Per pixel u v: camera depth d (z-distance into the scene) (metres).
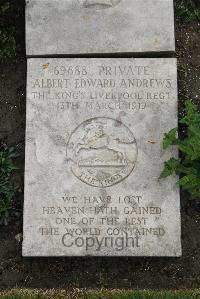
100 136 1.95
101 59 2.00
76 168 1.94
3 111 2.11
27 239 1.90
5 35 2.12
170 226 1.91
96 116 1.96
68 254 1.90
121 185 1.93
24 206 1.92
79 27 2.03
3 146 2.08
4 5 2.12
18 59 2.14
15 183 2.05
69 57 2.02
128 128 1.96
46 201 1.92
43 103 1.97
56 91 1.98
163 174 1.90
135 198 1.92
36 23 2.03
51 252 1.90
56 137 1.95
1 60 2.14
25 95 2.12
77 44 2.01
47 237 1.90
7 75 2.13
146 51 2.01
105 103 1.97
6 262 1.99
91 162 1.94
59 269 1.98
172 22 2.03
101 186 1.93
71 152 1.94
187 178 1.87
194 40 2.18
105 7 2.04
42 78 1.99
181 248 1.96
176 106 1.97
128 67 2.00
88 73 1.99
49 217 1.91
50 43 2.02
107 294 1.89
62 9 2.04
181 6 2.19
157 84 1.99
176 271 1.98
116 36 2.02
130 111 1.97
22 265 1.98
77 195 1.92
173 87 1.98
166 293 1.89
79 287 1.96
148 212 1.91
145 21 2.03
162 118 1.96
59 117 1.96
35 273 1.98
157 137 1.95
